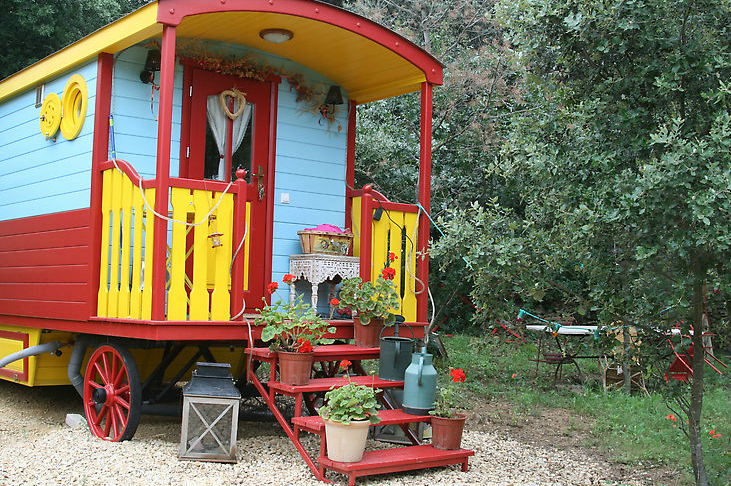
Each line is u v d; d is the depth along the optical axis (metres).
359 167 11.16
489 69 11.30
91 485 4.21
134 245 5.17
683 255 4.19
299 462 4.98
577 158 5.11
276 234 6.53
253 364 5.64
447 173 11.58
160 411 5.60
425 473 4.89
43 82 6.60
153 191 5.03
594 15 4.47
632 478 5.09
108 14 12.42
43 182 6.44
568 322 9.05
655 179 3.91
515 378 9.16
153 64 5.87
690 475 5.12
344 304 5.64
